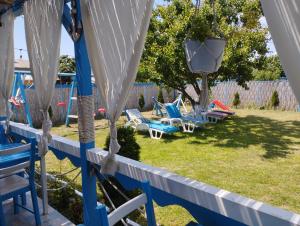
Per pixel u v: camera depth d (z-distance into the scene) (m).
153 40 8.60
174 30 7.61
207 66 1.86
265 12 0.96
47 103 2.75
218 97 14.55
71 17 2.23
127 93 1.80
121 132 3.06
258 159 5.53
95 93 11.44
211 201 1.52
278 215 1.26
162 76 8.84
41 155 2.73
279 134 7.92
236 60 7.94
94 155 2.21
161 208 3.30
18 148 2.29
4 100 3.88
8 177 2.62
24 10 2.91
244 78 8.67
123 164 2.10
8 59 3.59
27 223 2.62
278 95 12.80
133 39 1.64
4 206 2.91
